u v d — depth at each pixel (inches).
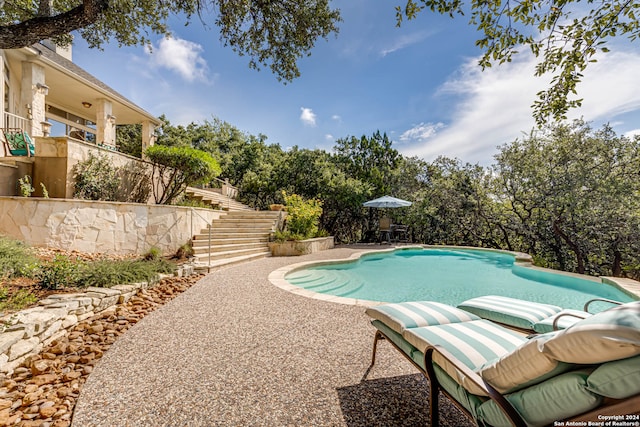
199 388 84.7
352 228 748.6
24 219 211.8
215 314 151.4
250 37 217.3
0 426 69.9
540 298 236.5
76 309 130.6
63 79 414.0
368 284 286.5
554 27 103.7
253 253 368.2
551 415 44.7
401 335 85.7
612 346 36.0
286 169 646.5
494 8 102.3
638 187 428.8
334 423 71.1
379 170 693.9
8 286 142.1
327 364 100.3
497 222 611.5
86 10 133.3
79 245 227.6
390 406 78.2
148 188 371.9
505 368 50.7
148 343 115.6
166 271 218.5
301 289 202.7
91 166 287.6
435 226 698.2
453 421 73.6
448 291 260.8
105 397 79.7
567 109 110.5
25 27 127.5
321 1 205.9
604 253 494.0
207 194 517.7
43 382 88.1
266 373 93.7
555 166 492.7
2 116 322.3
